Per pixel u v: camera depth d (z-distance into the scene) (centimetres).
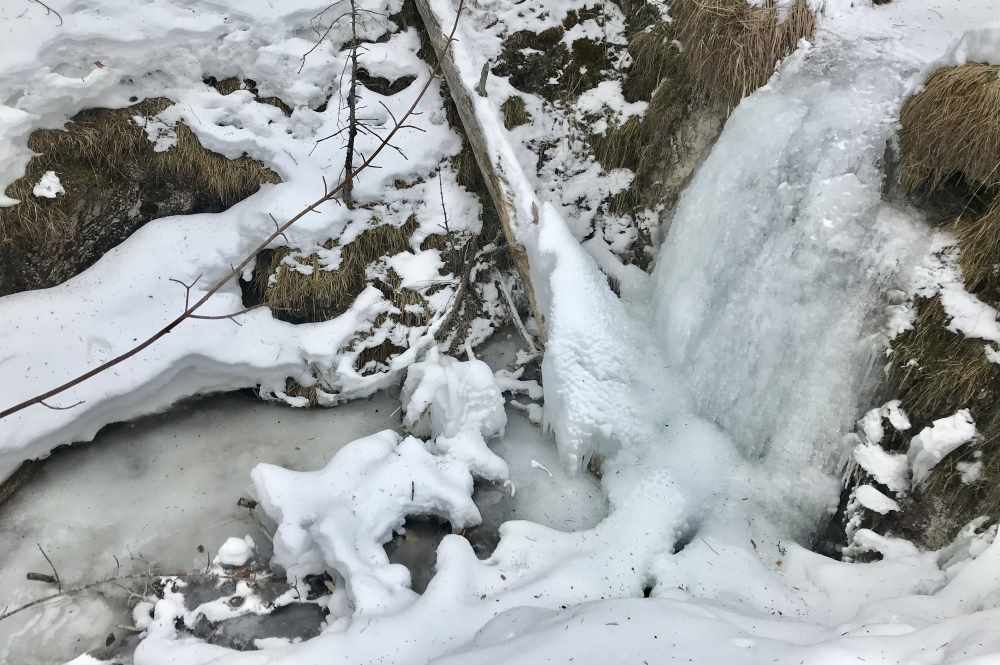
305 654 330
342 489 407
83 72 453
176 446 455
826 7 435
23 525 412
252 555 405
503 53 511
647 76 500
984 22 436
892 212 388
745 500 409
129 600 387
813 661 268
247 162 482
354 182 474
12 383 415
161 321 446
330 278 473
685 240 445
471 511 411
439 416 443
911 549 367
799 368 404
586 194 514
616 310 443
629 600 327
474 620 347
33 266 445
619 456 432
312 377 473
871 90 401
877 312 386
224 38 473
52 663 366
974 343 356
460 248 499
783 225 407
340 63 495
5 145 428
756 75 438
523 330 489
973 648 250
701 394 430
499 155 452
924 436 360
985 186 369
